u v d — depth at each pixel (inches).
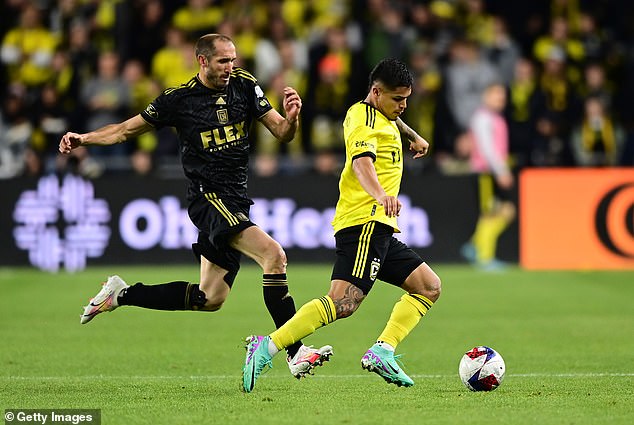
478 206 2267.5
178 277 2060.8
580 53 2652.6
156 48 2667.3
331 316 968.3
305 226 2251.5
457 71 2469.2
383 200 918.4
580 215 2263.8
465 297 1857.8
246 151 1068.5
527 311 1696.6
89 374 1141.7
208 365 1208.8
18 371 1160.8
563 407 918.4
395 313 1003.3
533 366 1192.8
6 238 2266.2
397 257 1007.0
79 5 2664.9
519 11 2913.4
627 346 1348.4
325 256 2250.2
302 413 896.3
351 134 970.1
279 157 2373.3
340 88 2423.7
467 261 2271.2
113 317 1640.0
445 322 1583.4
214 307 1077.8
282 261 1018.7
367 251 974.4
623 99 2637.8
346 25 2664.9
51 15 2684.5
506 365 1202.6
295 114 1009.5
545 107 2458.2
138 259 2251.5
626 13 2891.2
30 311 1691.7
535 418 868.6
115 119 2420.0
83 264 2257.6
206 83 1050.7
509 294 1894.7
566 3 2800.2
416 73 2485.2
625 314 1659.7
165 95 1057.5
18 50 2632.9
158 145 2386.8
